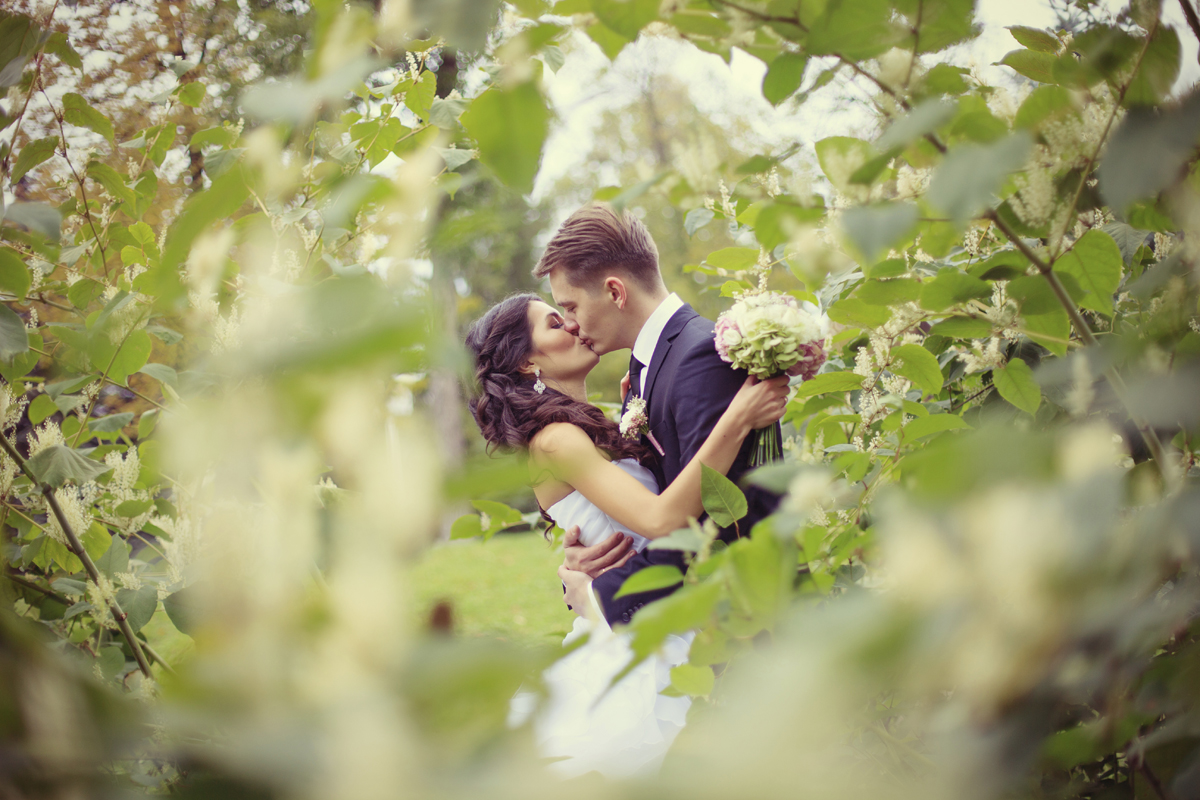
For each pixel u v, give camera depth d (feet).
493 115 1.80
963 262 4.51
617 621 5.08
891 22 2.10
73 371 3.96
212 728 0.86
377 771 0.82
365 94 4.65
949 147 2.24
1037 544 1.08
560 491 6.08
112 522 4.29
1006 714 1.20
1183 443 2.39
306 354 0.84
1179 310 2.06
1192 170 2.11
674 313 6.09
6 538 4.20
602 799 0.85
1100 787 2.57
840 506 3.47
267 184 1.30
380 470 0.82
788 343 4.83
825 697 0.90
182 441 0.84
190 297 2.40
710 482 3.31
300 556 0.84
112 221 4.75
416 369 0.96
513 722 0.92
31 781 0.99
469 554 26.58
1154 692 1.74
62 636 4.27
